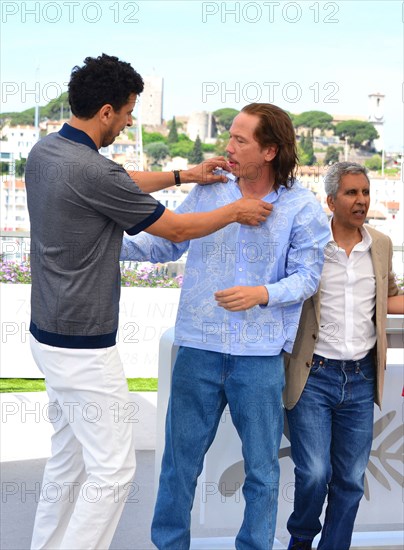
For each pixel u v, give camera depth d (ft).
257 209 8.59
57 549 9.47
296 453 9.49
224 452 10.32
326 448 9.40
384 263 9.57
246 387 8.75
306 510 9.53
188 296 9.04
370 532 11.31
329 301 9.43
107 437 8.62
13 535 11.37
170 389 9.43
